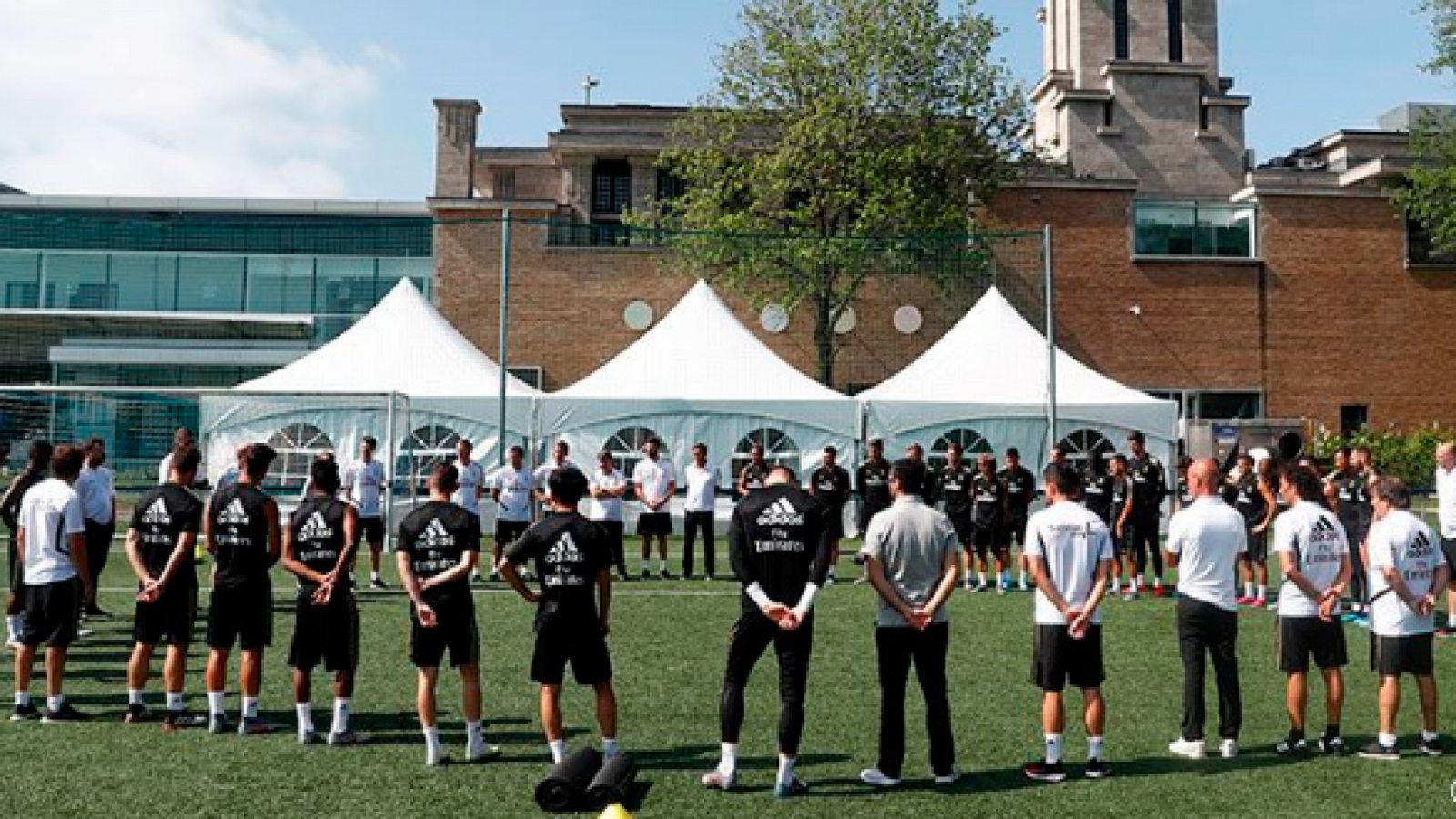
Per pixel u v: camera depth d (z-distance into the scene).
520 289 30.31
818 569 5.94
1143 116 40.78
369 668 9.02
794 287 28.67
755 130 30.77
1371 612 6.73
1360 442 29.62
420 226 34.19
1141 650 10.02
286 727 7.16
